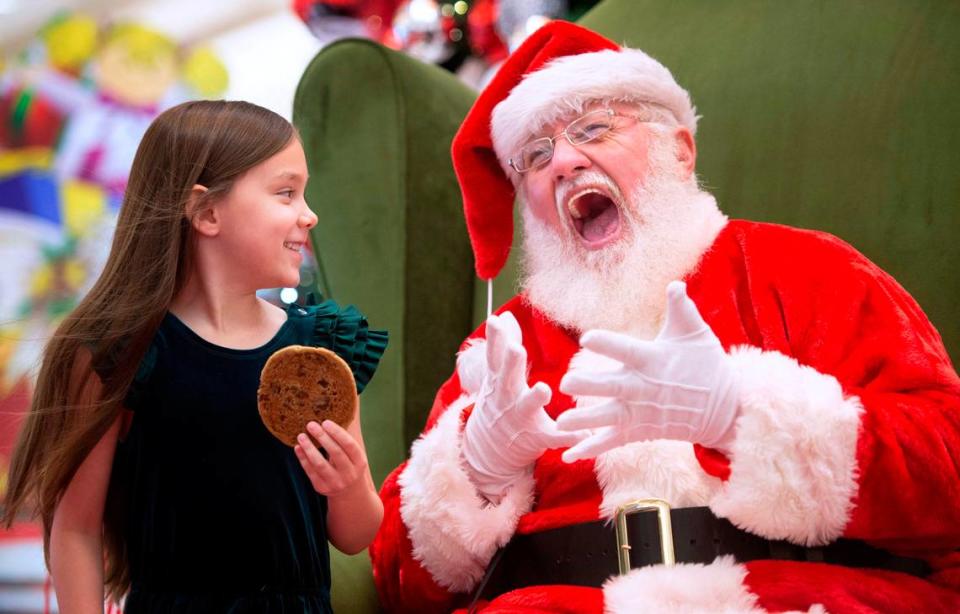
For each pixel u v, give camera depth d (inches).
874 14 99.3
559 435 79.2
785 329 83.3
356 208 119.1
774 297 84.5
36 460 74.7
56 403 75.1
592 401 84.1
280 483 76.7
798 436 70.8
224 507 75.4
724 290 86.4
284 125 81.0
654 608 69.0
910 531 72.4
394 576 90.0
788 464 70.9
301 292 148.6
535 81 93.7
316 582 78.7
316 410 73.2
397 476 92.1
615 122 92.0
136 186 79.2
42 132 225.1
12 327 133.9
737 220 93.0
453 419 85.9
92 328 75.7
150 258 77.1
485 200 100.0
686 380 71.9
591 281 90.6
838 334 80.6
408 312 115.5
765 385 72.1
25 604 160.2
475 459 83.1
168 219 77.2
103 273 78.2
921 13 96.5
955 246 90.0
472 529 82.7
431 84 122.7
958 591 75.8
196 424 75.5
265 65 239.1
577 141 91.9
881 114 95.9
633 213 90.7
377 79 120.1
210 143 78.0
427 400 114.8
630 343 71.5
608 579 77.0
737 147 104.4
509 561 84.7
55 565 73.9
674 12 114.9
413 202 117.6
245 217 77.4
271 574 75.9
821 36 101.7
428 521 83.8
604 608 71.8
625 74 92.0
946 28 94.5
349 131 120.7
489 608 79.0
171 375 75.9
